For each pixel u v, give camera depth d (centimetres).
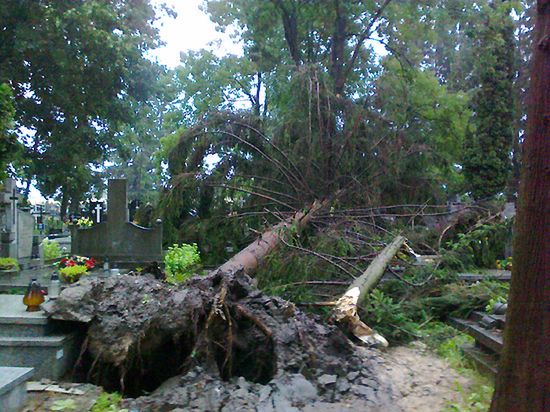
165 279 823
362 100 1527
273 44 2328
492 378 534
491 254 1183
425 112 1769
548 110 310
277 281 897
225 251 1302
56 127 2353
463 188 1909
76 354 611
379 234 1191
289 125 1420
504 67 1906
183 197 1367
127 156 2541
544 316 309
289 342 552
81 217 1948
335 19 1888
